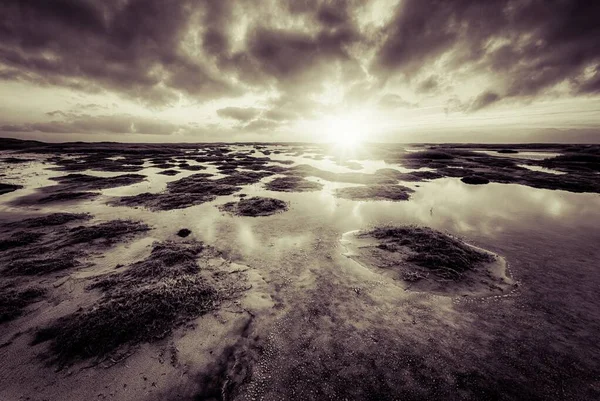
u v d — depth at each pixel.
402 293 8.13
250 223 14.48
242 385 5.14
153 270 8.92
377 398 4.91
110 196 20.48
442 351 5.94
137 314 6.57
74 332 6.02
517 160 46.78
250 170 35.47
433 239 11.09
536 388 5.11
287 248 11.28
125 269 9.23
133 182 26.47
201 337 6.25
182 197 19.59
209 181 26.72
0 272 8.66
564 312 7.30
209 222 14.60
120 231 12.77
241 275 9.05
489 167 38.81
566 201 19.70
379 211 17.00
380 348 6.02
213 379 5.24
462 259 9.78
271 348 6.01
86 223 14.36
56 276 8.65
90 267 9.38
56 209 16.89
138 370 5.35
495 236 12.80
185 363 5.55
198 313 6.98
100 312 6.59
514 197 21.00
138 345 5.90
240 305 7.43
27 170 33.16
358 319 6.98
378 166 40.53
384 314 7.18
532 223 14.67
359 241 11.98
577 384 5.20
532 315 7.18
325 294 8.06
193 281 8.29
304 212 16.66
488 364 5.62
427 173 33.03
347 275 9.15
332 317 7.05
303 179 28.19
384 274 9.19
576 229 13.74
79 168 35.75
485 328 6.69
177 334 6.29
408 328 6.67
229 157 53.16
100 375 5.22
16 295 7.35
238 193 21.91
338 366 5.55
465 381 5.23
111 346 5.79
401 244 11.19
